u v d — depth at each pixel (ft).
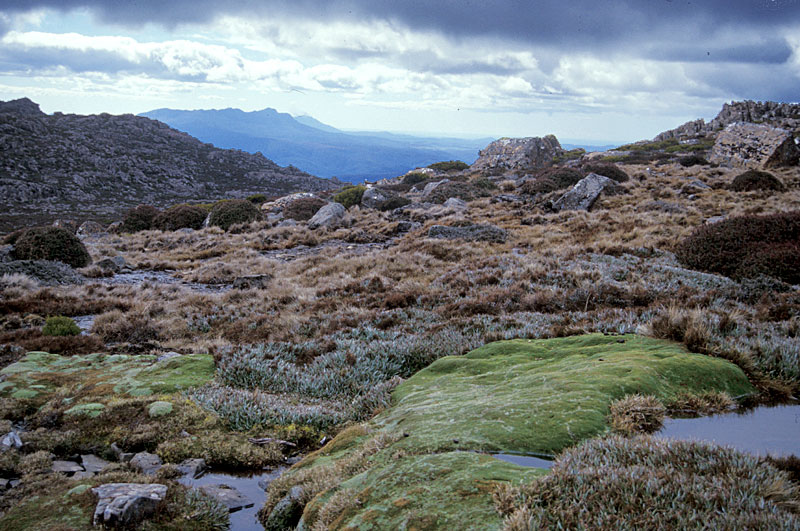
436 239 85.15
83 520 16.19
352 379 30.37
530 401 18.08
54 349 38.70
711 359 20.77
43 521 16.16
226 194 647.97
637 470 11.39
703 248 57.21
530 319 36.88
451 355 30.91
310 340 39.45
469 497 11.89
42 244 76.28
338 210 127.03
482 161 232.12
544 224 94.38
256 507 18.26
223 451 22.20
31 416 25.93
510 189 152.25
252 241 104.42
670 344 24.07
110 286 65.87
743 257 52.54
